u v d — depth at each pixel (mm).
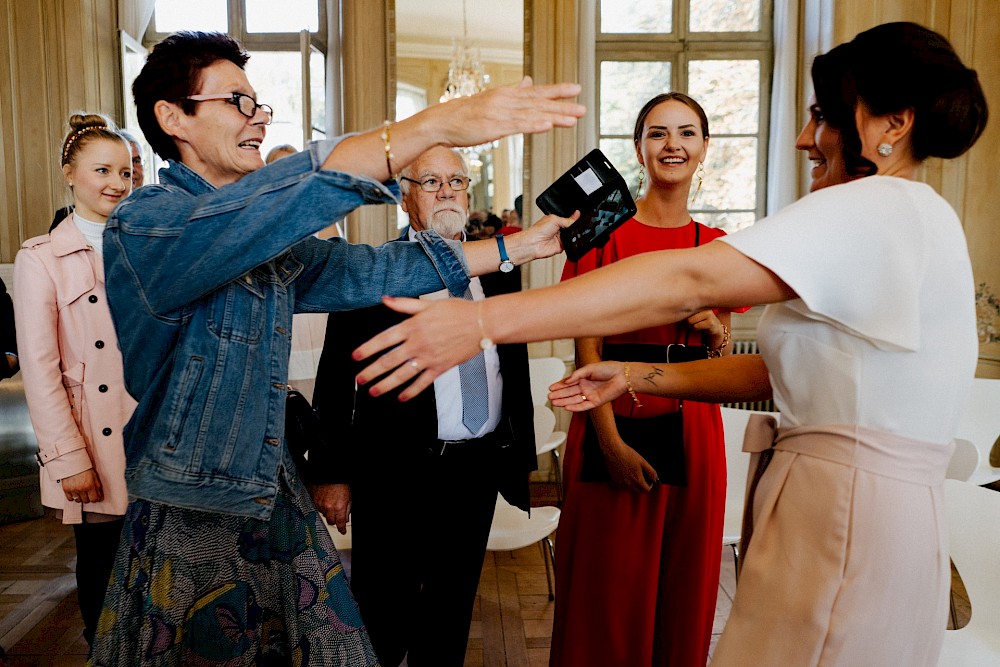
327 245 1435
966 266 1160
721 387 1547
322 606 1363
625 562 2178
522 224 5293
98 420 2377
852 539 1144
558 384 1596
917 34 1176
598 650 2215
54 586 3525
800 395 1221
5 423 4375
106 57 5469
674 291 1050
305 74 4977
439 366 1046
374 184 1096
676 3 5547
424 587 2291
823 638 1158
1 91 5129
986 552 2018
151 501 1202
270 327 1270
